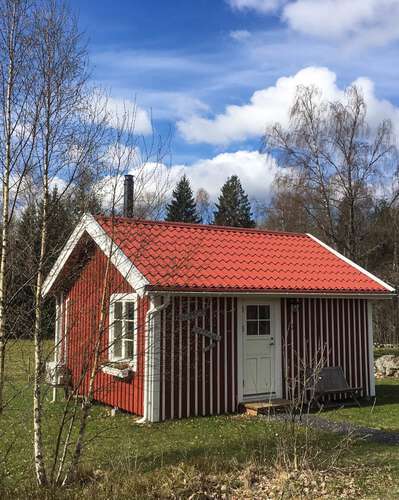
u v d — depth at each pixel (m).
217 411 11.86
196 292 11.29
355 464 7.73
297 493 6.41
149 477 6.62
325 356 13.68
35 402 6.46
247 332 12.60
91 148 6.99
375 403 13.56
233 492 6.47
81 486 6.43
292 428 7.95
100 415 11.62
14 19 6.63
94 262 12.11
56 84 6.76
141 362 11.33
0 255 6.69
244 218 65.56
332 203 27.41
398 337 31.92
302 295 12.97
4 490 6.19
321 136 27.00
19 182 6.65
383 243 31.89
